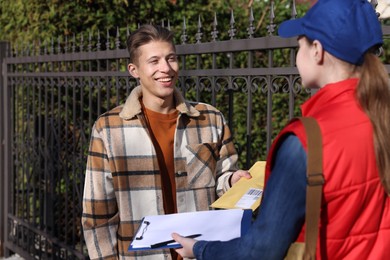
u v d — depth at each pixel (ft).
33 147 20.39
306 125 6.24
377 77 6.39
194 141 10.61
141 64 10.32
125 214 10.32
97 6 20.39
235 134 20.08
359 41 6.40
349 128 6.29
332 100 6.52
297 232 6.35
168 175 10.53
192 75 13.62
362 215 6.37
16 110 21.25
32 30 20.80
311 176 6.09
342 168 6.18
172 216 8.45
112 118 10.48
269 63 11.84
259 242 6.39
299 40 6.79
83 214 10.50
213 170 10.66
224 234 8.25
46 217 19.71
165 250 10.35
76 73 17.71
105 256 10.34
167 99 10.50
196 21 20.99
